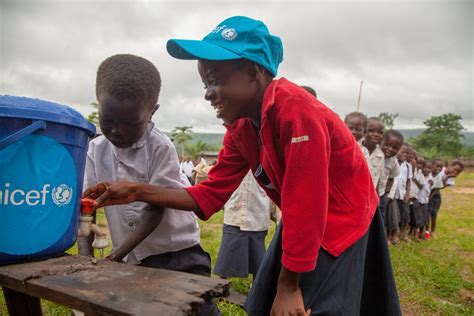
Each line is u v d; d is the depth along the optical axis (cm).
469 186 2691
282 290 159
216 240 631
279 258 184
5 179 122
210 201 200
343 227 170
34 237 129
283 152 162
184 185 224
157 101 185
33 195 127
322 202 149
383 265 189
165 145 205
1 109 120
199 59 162
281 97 156
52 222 133
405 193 732
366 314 193
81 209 151
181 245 220
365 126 489
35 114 125
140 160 205
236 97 161
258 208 361
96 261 137
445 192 2300
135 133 177
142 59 176
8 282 120
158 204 192
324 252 168
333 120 164
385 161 560
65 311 293
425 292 427
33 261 133
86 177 211
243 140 186
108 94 165
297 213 148
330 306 164
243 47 157
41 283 114
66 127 135
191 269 225
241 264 360
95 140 214
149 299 104
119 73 165
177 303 101
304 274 167
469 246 698
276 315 158
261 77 163
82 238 212
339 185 171
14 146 123
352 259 171
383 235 191
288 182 151
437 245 721
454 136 6172
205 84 167
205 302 111
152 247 217
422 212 787
